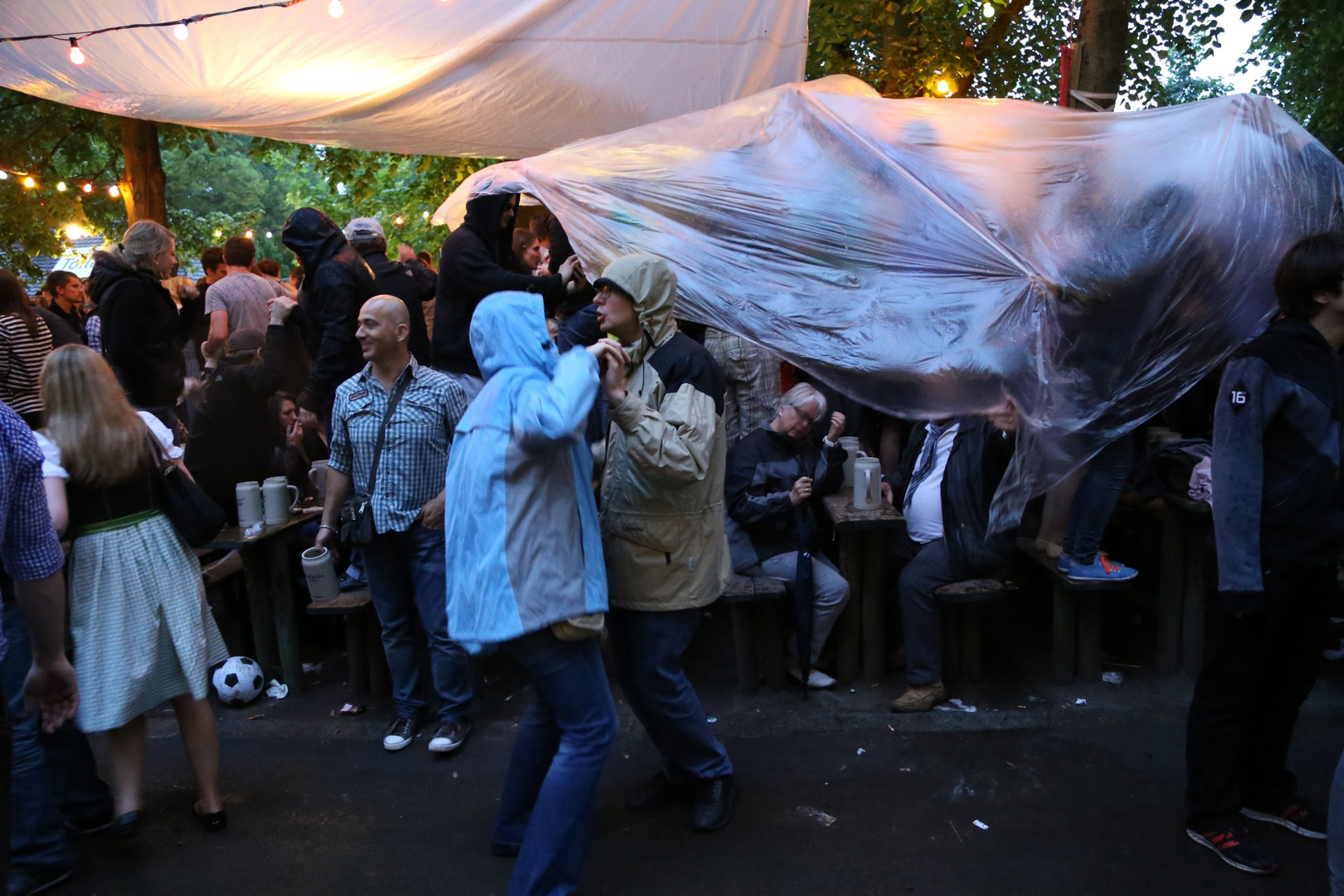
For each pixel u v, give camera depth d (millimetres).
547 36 5316
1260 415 2395
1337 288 2365
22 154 12781
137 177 9586
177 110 5727
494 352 2404
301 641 4602
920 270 3230
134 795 2969
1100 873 2617
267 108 5676
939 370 3102
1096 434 3227
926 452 3883
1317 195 3170
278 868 2818
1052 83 10820
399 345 3418
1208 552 2621
